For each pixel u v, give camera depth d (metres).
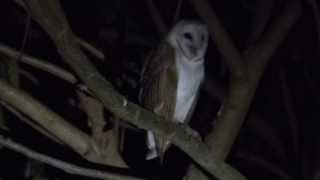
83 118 5.90
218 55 7.35
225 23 7.30
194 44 6.05
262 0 5.48
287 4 4.71
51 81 6.20
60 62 5.83
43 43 6.03
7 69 5.38
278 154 7.56
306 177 7.03
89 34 6.20
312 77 7.59
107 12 6.63
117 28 6.39
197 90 6.27
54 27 3.53
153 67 6.10
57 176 6.23
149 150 5.67
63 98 6.12
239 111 4.43
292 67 7.92
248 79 4.40
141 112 3.86
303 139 7.42
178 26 6.16
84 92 4.61
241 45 7.03
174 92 6.04
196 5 4.18
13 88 4.40
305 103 7.81
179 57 6.08
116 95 3.73
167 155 6.36
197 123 6.96
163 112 6.04
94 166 4.79
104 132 4.77
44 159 4.09
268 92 7.99
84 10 6.62
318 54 7.51
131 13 7.49
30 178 6.24
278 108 7.97
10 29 6.25
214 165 4.21
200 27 6.12
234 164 7.50
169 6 7.32
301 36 7.56
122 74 6.09
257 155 7.31
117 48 6.07
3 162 6.57
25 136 5.61
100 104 4.73
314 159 6.98
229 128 4.43
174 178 6.25
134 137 6.29
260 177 7.59
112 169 4.79
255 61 4.50
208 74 6.86
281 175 7.19
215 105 7.02
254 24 5.54
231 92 4.43
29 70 6.20
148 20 7.48
